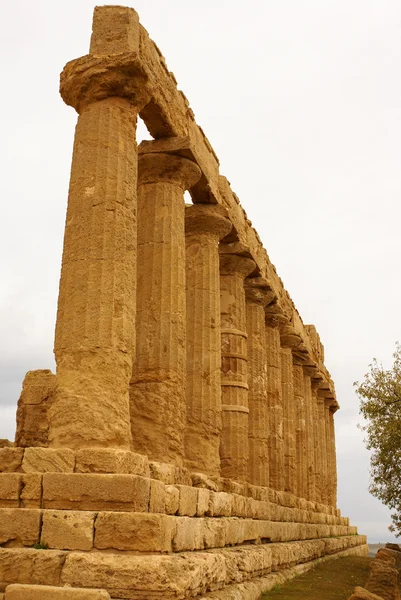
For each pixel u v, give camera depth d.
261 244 23.55
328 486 40.47
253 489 19.19
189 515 12.35
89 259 11.36
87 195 11.75
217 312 17.33
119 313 11.27
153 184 15.09
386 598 16.81
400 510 27.69
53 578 8.85
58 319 11.35
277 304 25.02
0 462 10.25
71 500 9.57
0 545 9.38
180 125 15.48
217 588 11.66
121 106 12.52
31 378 13.82
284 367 27.67
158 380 13.61
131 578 8.72
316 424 35.34
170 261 14.47
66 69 12.71
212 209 17.64
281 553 19.09
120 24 12.72
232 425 19.36
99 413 10.62
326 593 16.73
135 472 10.42
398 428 27.00
